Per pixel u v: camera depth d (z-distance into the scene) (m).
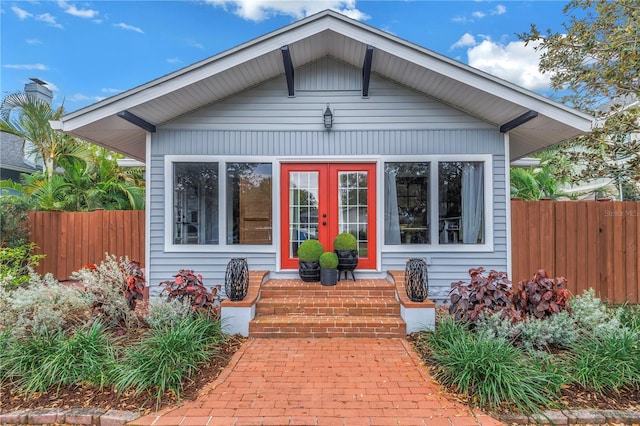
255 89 5.98
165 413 2.80
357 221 6.07
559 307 3.96
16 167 12.98
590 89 6.98
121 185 10.23
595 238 6.34
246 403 2.95
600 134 6.52
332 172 6.07
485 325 3.83
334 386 3.24
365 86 5.82
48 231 7.44
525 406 2.81
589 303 4.12
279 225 5.98
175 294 4.40
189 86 5.15
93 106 5.02
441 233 5.92
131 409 2.84
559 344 3.75
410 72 5.48
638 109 6.56
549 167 9.59
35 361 3.25
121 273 4.55
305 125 5.99
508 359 3.14
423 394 3.10
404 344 4.30
